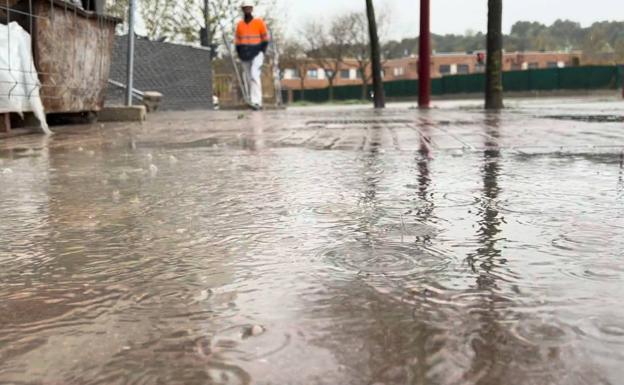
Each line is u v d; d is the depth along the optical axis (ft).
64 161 11.03
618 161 10.00
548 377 2.52
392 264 4.18
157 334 3.06
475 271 4.00
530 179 8.15
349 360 2.71
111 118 25.82
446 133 16.67
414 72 252.01
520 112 31.32
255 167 9.90
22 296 3.70
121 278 4.01
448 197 6.84
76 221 5.83
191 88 49.34
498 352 2.76
